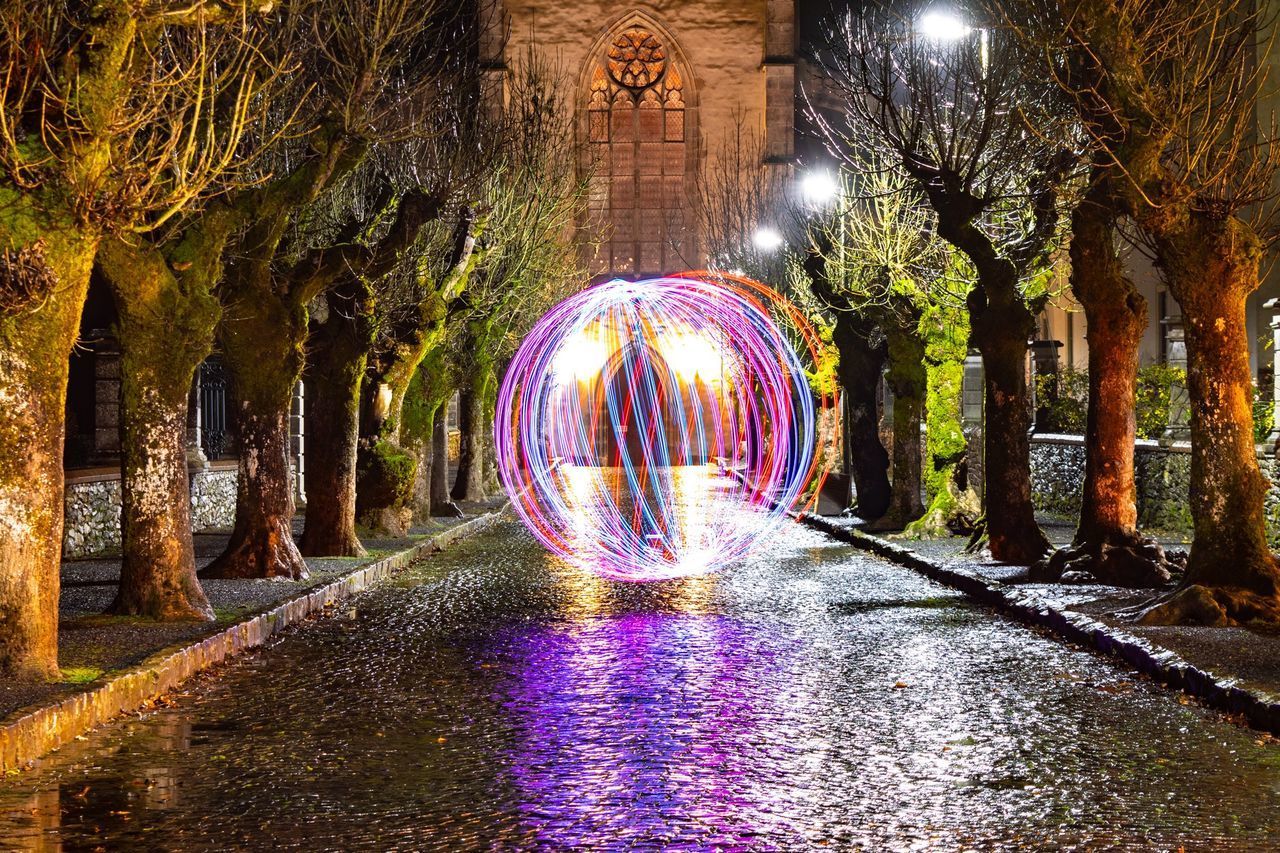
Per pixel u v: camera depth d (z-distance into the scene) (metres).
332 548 21.39
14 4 10.17
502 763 8.41
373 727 9.49
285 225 17.75
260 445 18.09
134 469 14.12
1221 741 8.85
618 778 8.02
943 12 19.48
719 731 9.27
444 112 26.05
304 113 18.91
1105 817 7.11
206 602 14.19
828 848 6.63
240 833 6.95
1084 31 13.69
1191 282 13.62
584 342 61.09
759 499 39.28
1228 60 14.87
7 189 10.35
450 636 14.05
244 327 17.97
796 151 57.25
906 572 20.22
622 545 26.06
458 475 38.41
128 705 10.18
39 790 7.83
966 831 6.88
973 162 19.16
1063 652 12.61
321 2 17.50
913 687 10.87
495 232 29.11
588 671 11.77
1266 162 13.84
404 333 24.97
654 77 58.16
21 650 10.25
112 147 10.80
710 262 47.38
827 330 33.16
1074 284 17.08
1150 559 16.52
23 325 10.52
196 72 12.89
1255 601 13.10
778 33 57.00
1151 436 27.00
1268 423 21.95
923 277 24.50
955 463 24.31
